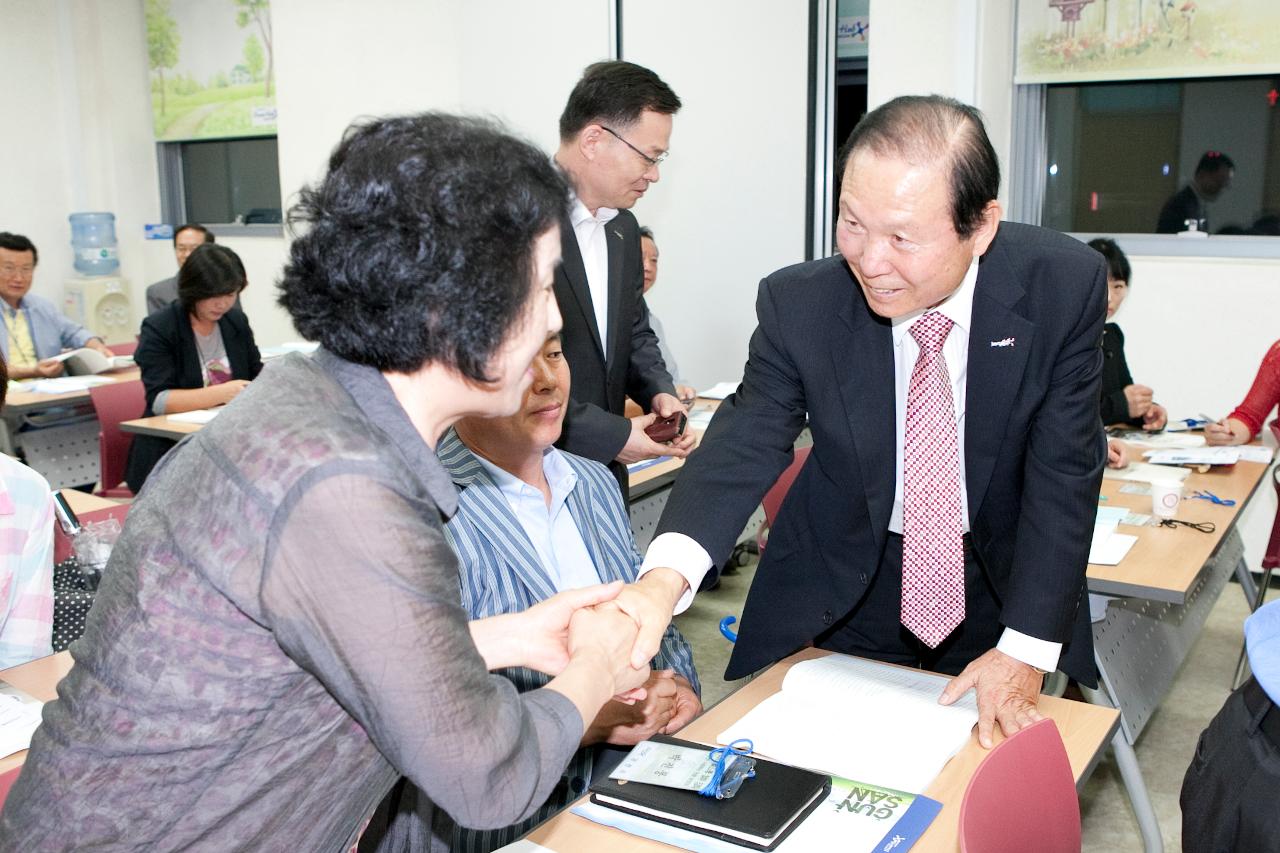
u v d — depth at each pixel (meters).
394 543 0.78
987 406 1.48
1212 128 4.00
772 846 1.15
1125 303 4.20
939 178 1.18
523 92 5.16
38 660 1.71
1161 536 2.39
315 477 0.78
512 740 0.84
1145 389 3.44
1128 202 4.22
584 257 2.56
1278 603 1.31
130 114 7.25
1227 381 4.04
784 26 4.59
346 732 0.86
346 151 0.85
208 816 0.83
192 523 0.81
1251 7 3.78
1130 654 2.48
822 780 1.26
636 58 4.88
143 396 4.14
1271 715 1.28
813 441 1.63
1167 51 3.96
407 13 5.66
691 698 1.72
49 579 1.75
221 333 4.49
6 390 1.74
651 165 2.51
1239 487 2.80
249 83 6.80
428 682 0.78
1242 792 1.28
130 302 7.36
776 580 1.72
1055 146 4.33
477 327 0.81
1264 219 3.96
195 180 7.37
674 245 5.01
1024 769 1.10
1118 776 2.83
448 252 0.80
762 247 4.80
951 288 1.28
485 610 1.48
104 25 7.06
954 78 3.96
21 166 6.99
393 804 1.30
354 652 0.77
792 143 4.66
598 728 1.59
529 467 1.63
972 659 1.76
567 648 1.11
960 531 1.57
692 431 3.49
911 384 1.50
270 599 0.78
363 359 0.85
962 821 0.97
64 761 0.83
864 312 1.52
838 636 1.82
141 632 0.81
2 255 5.18
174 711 0.80
